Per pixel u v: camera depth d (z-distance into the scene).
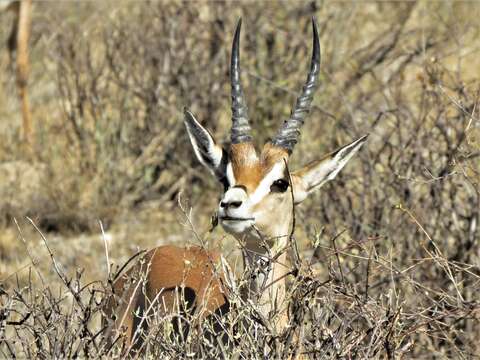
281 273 12.62
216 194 24.16
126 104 24.84
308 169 13.40
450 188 15.87
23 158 26.22
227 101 24.75
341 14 25.22
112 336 11.96
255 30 24.41
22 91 27.19
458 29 21.27
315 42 13.37
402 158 16.33
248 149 12.85
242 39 24.64
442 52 24.22
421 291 14.21
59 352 11.11
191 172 24.08
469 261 15.57
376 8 28.53
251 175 12.56
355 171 18.41
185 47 24.89
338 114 21.62
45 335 11.56
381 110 17.88
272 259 11.66
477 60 26.17
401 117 18.03
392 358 11.59
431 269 15.38
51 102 29.53
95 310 11.33
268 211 12.45
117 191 23.97
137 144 24.70
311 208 17.17
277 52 24.22
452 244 15.76
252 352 11.18
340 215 16.45
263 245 11.95
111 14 27.64
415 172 16.17
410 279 13.17
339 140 19.98
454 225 15.80
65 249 20.47
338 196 16.52
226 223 12.27
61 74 25.38
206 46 24.89
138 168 24.48
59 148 25.20
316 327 11.63
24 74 27.45
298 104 13.16
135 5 27.58
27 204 23.11
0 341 11.45
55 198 23.23
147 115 24.77
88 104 24.94
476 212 15.64
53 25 29.89
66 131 24.84
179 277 13.53
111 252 20.39
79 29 27.02
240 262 15.39
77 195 23.47
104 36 25.78
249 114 23.97
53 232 22.38
